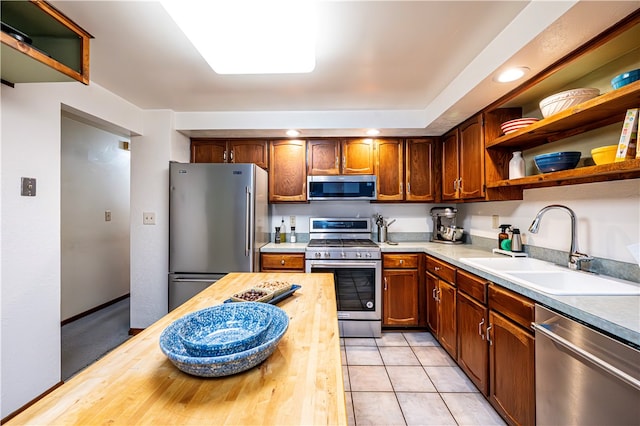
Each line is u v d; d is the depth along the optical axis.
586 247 1.67
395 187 3.10
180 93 2.38
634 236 1.42
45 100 1.76
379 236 3.29
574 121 1.57
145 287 2.79
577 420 1.10
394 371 2.17
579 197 1.72
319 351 0.88
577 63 1.54
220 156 3.14
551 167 1.63
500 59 1.58
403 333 2.84
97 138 3.44
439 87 2.28
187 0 1.13
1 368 1.52
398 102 2.60
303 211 3.44
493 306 1.67
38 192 1.71
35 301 1.69
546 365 1.26
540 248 2.03
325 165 3.12
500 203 2.50
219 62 1.54
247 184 2.62
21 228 1.61
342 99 2.52
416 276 2.83
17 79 1.47
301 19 1.24
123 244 3.84
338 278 2.82
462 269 2.05
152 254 2.79
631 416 0.91
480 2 1.34
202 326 0.97
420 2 1.34
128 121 2.57
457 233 3.09
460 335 2.09
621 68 1.47
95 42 1.65
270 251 2.85
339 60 1.86
